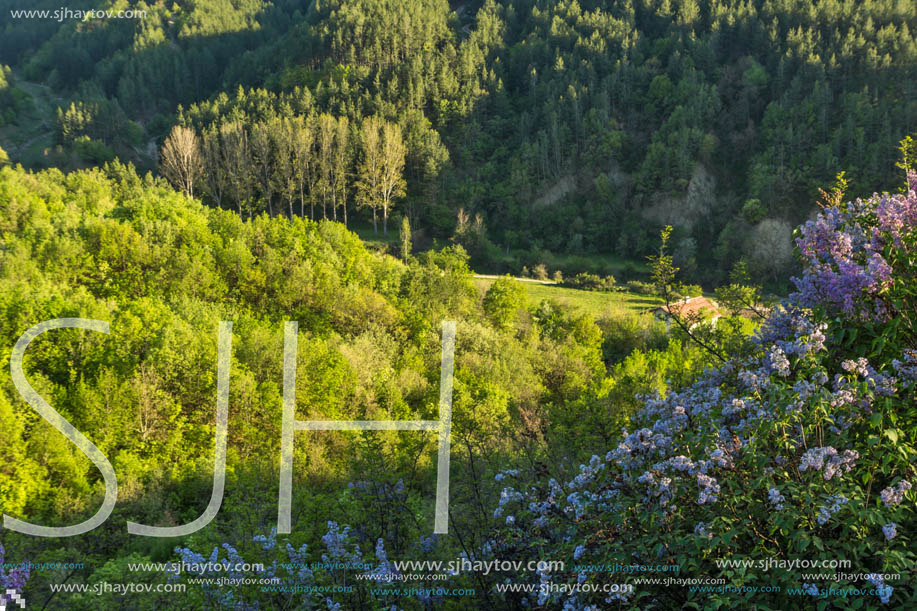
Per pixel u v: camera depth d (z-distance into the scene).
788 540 4.76
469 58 193.38
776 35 184.38
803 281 6.23
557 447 10.72
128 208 72.62
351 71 185.62
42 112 183.25
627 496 5.53
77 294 42.88
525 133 173.75
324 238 69.94
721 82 179.88
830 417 5.02
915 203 5.95
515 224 151.12
